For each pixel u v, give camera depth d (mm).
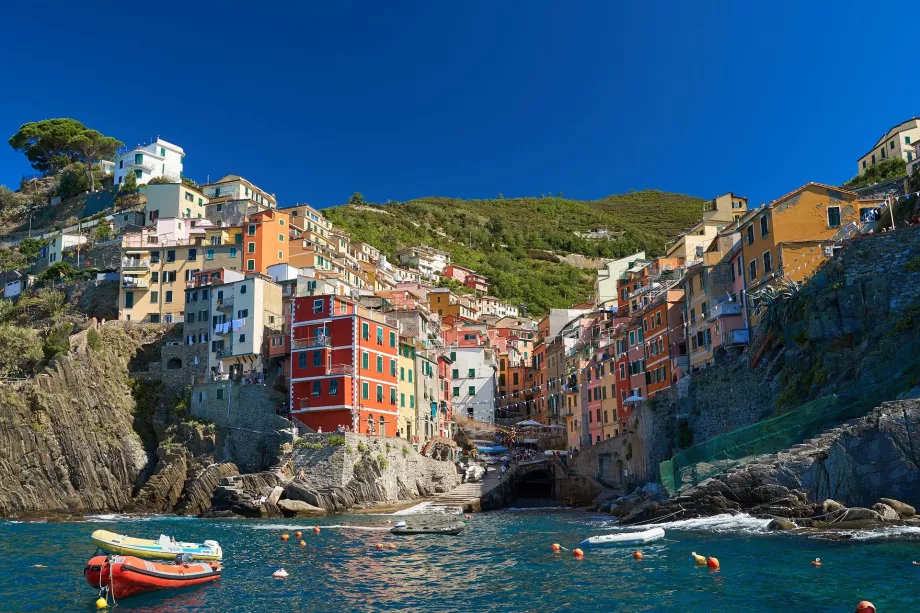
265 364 100750
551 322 146625
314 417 91375
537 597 34875
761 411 63812
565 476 96438
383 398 96500
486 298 199750
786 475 51000
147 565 36562
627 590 35062
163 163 178375
